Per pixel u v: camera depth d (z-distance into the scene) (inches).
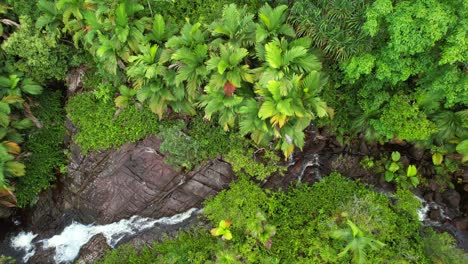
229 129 358.3
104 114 370.9
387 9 253.6
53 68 360.8
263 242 326.6
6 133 362.0
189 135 357.1
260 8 313.0
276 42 293.4
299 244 331.0
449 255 311.3
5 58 357.1
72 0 321.4
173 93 328.5
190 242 356.8
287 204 361.7
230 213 350.0
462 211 366.0
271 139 350.9
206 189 371.6
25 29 332.2
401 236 329.7
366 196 346.3
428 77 291.3
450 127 329.4
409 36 249.8
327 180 370.3
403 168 374.3
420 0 247.1
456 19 243.0
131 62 334.0
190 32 305.6
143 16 350.0
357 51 291.9
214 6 349.1
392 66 281.7
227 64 292.7
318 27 302.0
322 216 344.2
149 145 366.3
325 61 326.0
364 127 364.5
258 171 356.5
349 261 312.7
